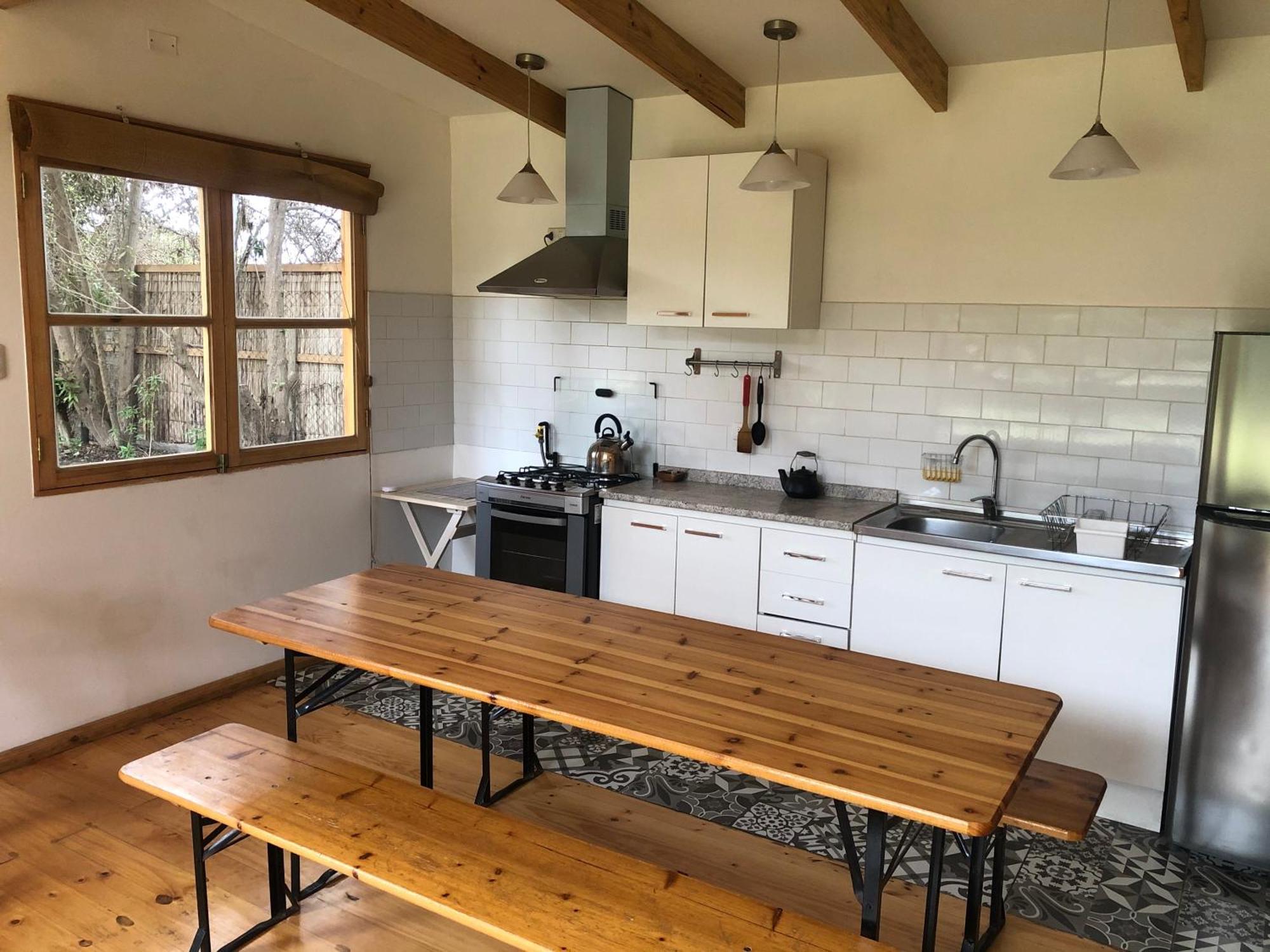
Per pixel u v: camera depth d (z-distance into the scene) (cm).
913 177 420
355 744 399
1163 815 340
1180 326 372
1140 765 338
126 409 403
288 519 475
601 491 456
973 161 406
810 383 455
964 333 416
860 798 196
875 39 343
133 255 399
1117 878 315
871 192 430
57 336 375
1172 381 376
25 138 351
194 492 429
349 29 433
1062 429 399
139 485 405
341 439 501
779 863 320
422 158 530
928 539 370
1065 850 331
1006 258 404
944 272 417
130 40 384
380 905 296
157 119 396
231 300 438
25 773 369
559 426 534
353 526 512
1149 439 382
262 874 310
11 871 307
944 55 392
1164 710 333
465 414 568
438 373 558
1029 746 219
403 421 537
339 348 500
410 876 216
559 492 457
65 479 380
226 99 423
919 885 310
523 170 419
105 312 391
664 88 468
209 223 425
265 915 288
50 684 381
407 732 411
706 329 480
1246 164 355
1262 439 305
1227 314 364
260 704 438
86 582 390
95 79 374
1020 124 394
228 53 421
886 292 431
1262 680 306
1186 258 369
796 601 409
